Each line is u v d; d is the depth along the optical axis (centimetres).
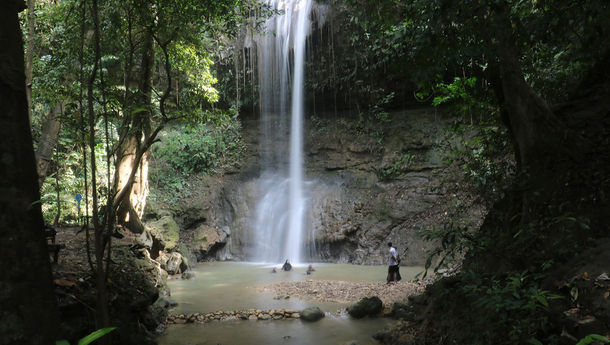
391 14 702
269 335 749
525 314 379
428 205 1691
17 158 94
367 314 848
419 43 512
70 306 472
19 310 88
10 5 99
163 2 691
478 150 1015
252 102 2258
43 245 97
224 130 2239
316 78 2103
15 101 96
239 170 2177
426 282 1098
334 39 1998
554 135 552
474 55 479
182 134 2145
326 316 869
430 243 1546
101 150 1339
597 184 494
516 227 541
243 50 2183
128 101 419
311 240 1844
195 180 2112
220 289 1195
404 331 631
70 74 910
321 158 2100
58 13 1001
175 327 808
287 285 1214
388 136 1969
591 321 329
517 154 650
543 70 766
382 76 1923
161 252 1430
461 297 528
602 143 544
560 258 444
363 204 1845
